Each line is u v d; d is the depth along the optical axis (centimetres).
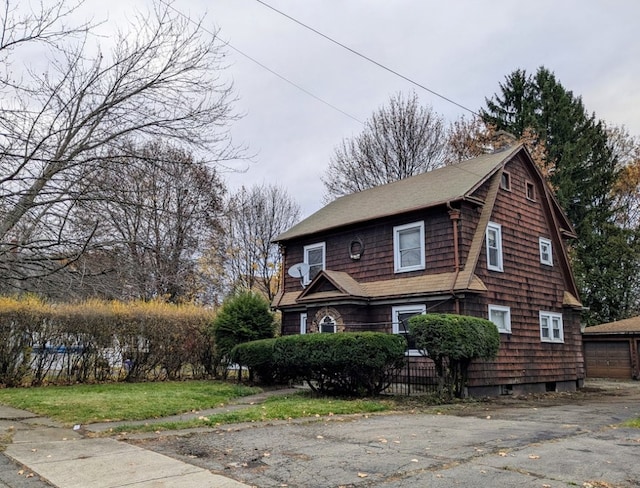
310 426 902
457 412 1139
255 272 3588
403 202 1806
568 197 3519
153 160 866
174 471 576
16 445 716
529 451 671
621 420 1002
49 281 805
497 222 1750
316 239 2081
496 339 1414
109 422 917
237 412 1039
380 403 1216
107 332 1616
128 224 880
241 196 3588
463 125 3512
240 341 1788
